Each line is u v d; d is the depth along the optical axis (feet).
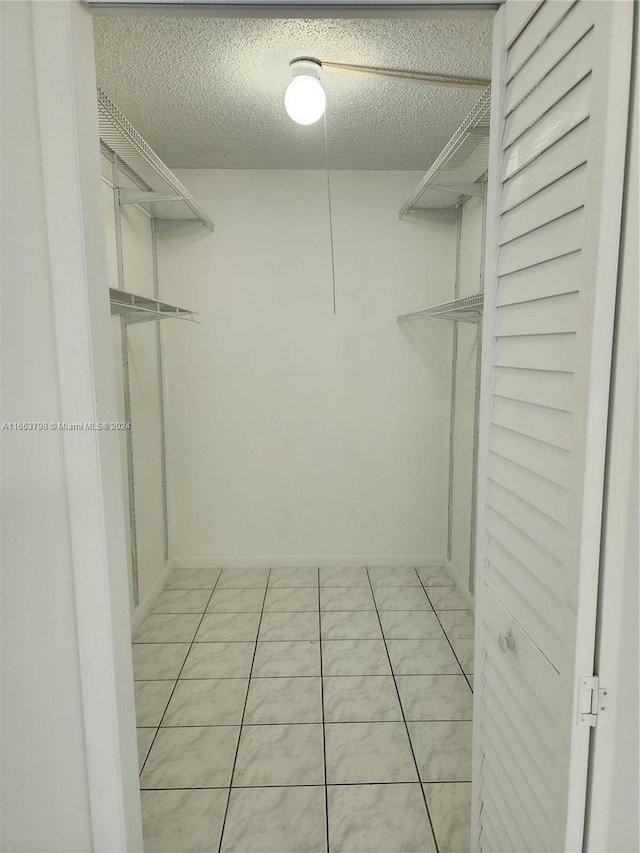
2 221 3.06
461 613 9.12
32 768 3.40
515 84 3.10
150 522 9.63
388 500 10.91
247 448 10.71
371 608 9.31
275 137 8.16
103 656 3.38
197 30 5.17
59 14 2.93
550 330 2.77
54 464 3.25
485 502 3.70
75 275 3.10
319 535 11.02
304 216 10.05
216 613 9.17
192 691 7.07
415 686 7.14
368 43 5.41
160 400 10.20
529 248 3.00
